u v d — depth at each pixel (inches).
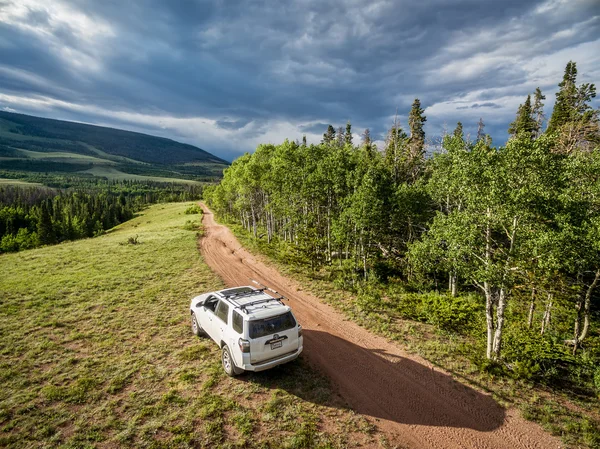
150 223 3213.6
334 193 1208.8
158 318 520.7
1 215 3316.9
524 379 372.5
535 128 1881.2
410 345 456.1
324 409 310.0
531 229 404.2
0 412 285.4
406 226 1170.6
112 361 382.9
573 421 303.9
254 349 328.5
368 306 626.5
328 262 1124.5
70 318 515.5
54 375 351.6
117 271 844.6
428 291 874.8
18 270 848.3
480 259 436.8
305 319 556.4
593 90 1668.3
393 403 323.9
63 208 4544.8
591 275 615.5
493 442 273.9
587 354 489.7
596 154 567.2
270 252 1188.5
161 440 260.2
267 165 1525.6
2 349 406.3
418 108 1942.7
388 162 1715.1
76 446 251.9
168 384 339.3
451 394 342.3
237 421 284.8
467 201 449.7
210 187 4982.8
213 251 1262.3
